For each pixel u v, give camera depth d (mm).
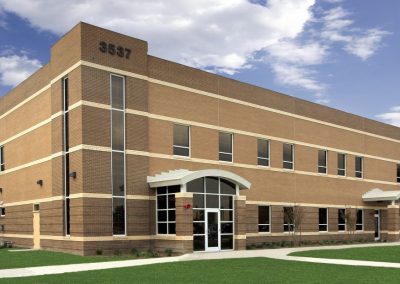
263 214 34219
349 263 20297
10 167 34656
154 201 27250
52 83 28375
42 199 29156
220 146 31922
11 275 16438
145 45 28094
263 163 34844
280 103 36656
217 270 17609
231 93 32938
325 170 40281
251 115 34188
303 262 20609
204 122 30875
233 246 28438
